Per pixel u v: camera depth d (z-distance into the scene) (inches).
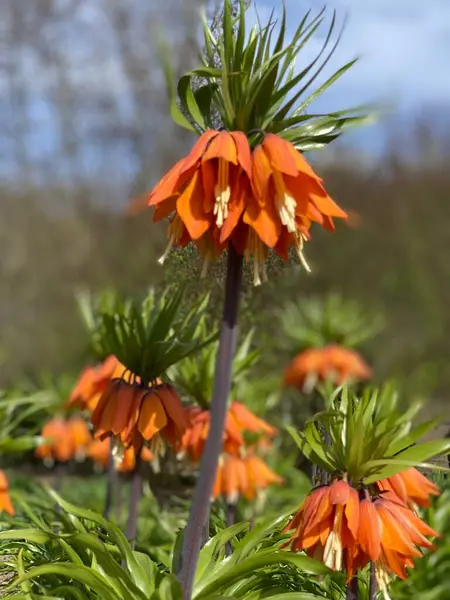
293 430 60.1
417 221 265.0
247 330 88.2
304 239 56.0
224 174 54.0
